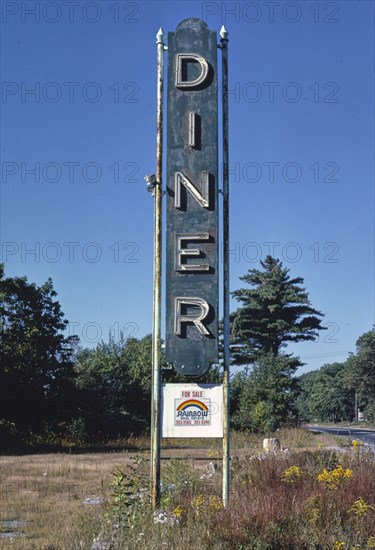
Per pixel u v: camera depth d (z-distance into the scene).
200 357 12.86
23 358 47.75
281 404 55.44
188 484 13.80
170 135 13.36
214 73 13.43
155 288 13.07
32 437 43.66
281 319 70.88
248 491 12.27
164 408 12.73
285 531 9.65
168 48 13.56
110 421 50.03
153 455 12.53
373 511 10.68
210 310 12.92
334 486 11.80
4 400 45.75
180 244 13.10
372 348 116.19
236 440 36.31
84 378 53.12
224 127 13.35
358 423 108.94
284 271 73.00
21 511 14.70
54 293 50.56
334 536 9.70
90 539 10.59
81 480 20.72
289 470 13.08
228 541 9.43
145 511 11.67
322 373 143.62
